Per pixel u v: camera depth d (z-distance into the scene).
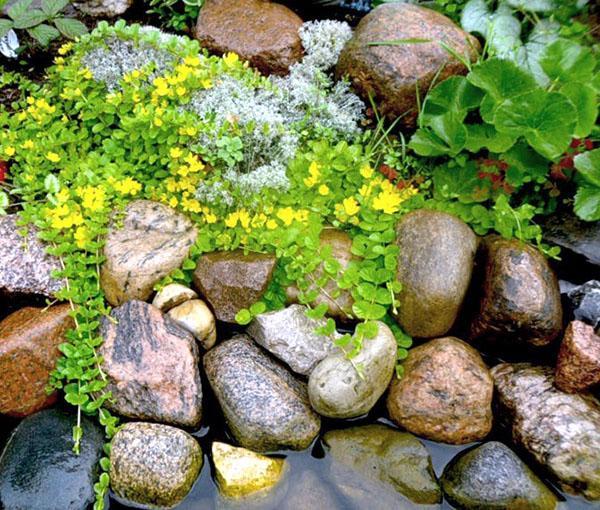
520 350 1.23
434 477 1.15
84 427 1.16
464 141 1.27
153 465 1.12
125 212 1.25
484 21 1.40
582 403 1.17
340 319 1.23
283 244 1.22
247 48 1.40
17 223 1.23
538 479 1.14
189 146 1.29
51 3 1.39
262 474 1.14
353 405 1.17
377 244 1.24
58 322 1.19
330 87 1.41
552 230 1.29
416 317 1.21
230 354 1.20
